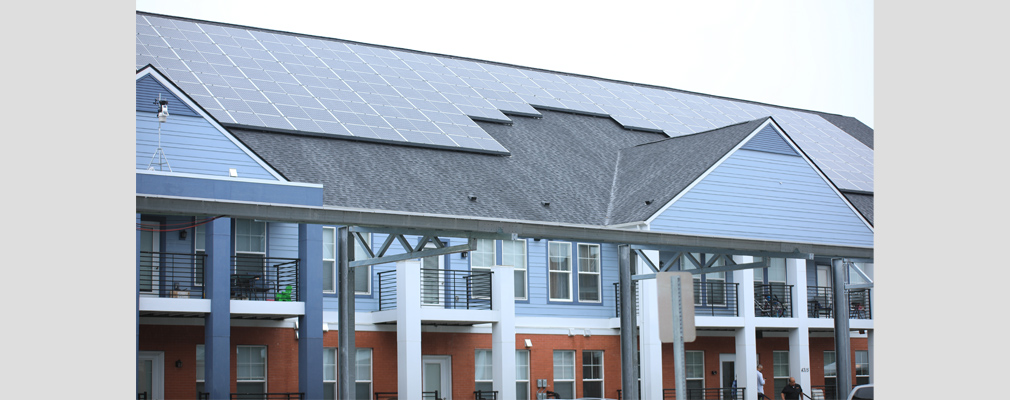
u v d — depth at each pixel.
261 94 28.12
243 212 15.27
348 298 18.61
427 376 24.95
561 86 38.00
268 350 22.62
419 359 23.16
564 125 34.38
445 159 28.50
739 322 28.56
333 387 23.80
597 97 37.91
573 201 29.22
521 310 26.48
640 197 29.17
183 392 21.36
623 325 20.16
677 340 12.53
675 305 12.60
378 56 35.34
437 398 23.80
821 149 38.09
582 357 27.36
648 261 21.02
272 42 33.31
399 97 31.58
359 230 18.81
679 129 36.75
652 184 29.64
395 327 24.69
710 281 29.25
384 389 24.17
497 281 24.92
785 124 40.72
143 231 21.64
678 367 12.45
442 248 18.28
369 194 24.77
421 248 18.30
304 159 25.31
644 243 19.50
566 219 27.91
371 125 28.52
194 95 26.34
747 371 28.44
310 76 31.03
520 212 27.08
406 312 23.11
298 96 28.86
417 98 32.03
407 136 28.62
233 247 22.44
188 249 22.08
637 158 32.62
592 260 28.12
